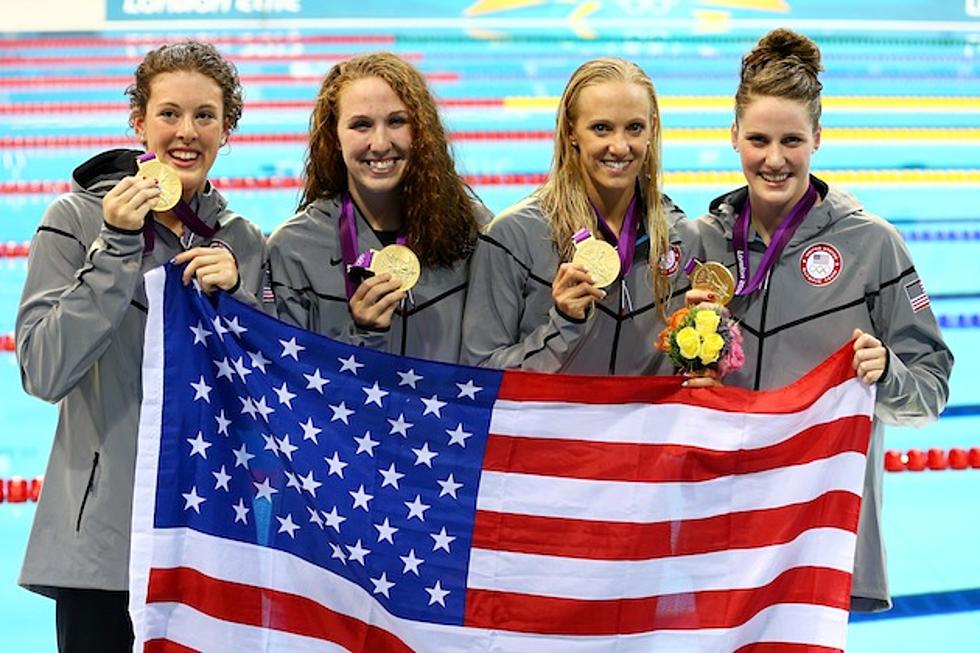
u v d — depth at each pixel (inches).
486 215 180.7
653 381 168.2
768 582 167.2
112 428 163.6
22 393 332.2
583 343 174.2
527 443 169.0
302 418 165.8
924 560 257.9
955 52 784.9
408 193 170.4
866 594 172.2
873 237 173.9
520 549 168.4
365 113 165.5
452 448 168.6
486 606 168.2
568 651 168.4
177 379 162.4
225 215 172.6
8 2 793.6
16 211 483.2
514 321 173.8
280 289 172.6
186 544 163.0
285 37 789.9
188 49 166.7
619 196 174.1
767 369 175.6
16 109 634.8
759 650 167.8
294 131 597.0
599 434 169.0
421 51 755.4
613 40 790.5
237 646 164.4
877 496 173.9
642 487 169.0
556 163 174.7
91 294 154.6
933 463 301.0
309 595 165.2
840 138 610.9
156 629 161.3
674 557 169.2
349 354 165.8
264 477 165.5
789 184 169.9
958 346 368.2
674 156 567.5
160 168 159.6
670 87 682.8
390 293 163.2
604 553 168.7
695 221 183.5
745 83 171.2
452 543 167.8
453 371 167.6
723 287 170.6
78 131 593.9
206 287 161.3
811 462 167.5
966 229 474.6
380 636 167.0
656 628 168.9
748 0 817.5
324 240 173.2
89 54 751.1
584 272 161.2
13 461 293.6
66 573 160.7
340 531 165.5
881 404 169.3
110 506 162.4
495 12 815.1
